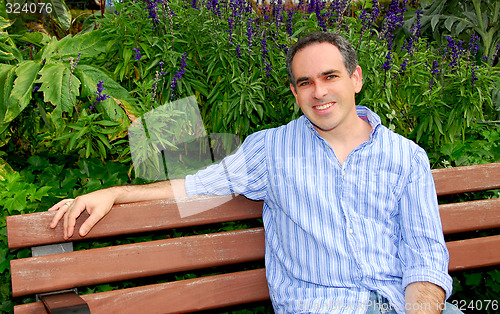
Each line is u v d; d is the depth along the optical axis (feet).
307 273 4.83
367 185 4.83
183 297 5.01
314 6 8.18
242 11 7.77
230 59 7.38
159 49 7.41
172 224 5.06
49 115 8.25
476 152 7.80
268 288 5.29
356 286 4.72
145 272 4.91
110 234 4.85
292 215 4.87
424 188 4.84
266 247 5.26
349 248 4.74
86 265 4.72
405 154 4.88
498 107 9.75
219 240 5.21
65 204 4.76
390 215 4.97
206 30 7.63
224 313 6.79
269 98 7.87
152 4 6.93
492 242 5.90
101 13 8.11
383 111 8.16
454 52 8.75
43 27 10.42
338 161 4.85
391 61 7.72
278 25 8.16
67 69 6.64
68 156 7.91
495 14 11.25
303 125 5.08
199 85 7.52
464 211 5.86
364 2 8.38
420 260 4.64
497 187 6.05
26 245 4.55
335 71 4.63
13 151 8.58
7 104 6.93
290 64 4.94
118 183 6.15
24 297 5.75
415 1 13.33
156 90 7.13
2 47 7.59
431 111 7.92
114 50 7.55
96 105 6.70
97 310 4.72
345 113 4.79
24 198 5.45
